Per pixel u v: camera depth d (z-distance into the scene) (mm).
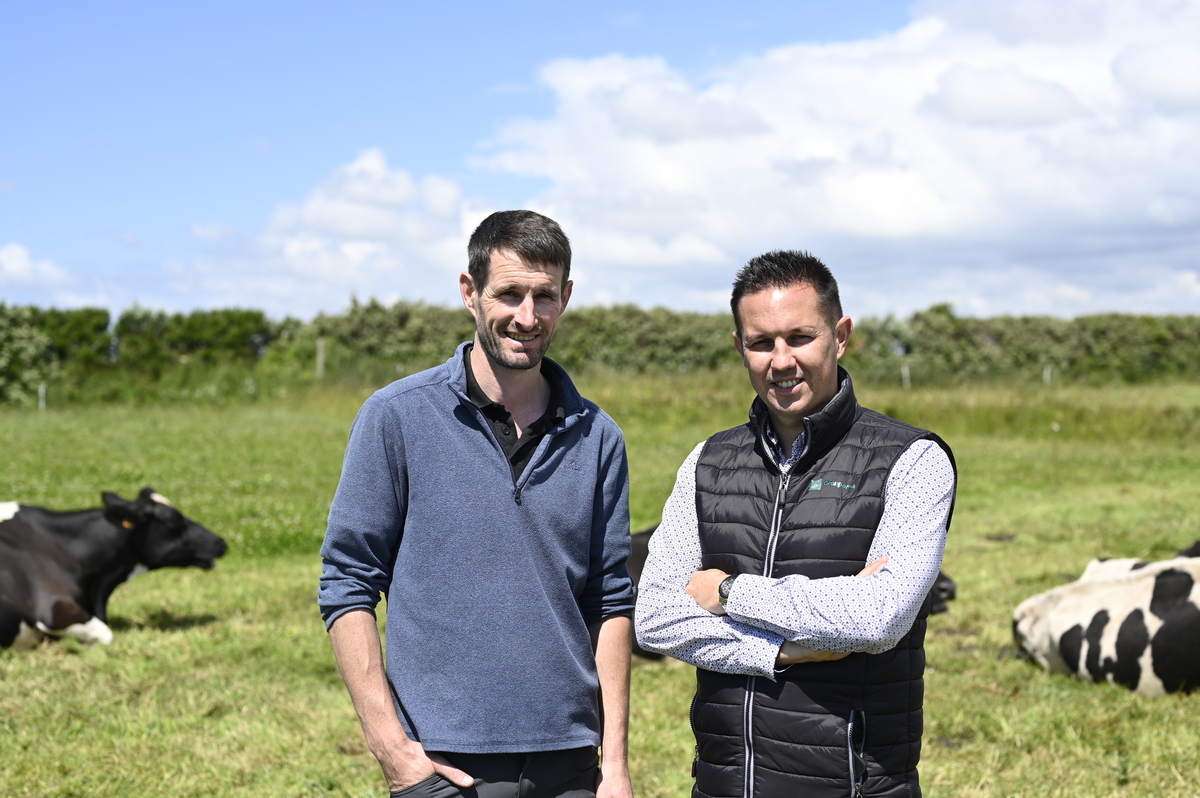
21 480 13578
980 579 8656
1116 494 13422
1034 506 12547
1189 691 5520
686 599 2688
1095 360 34625
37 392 24656
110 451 16844
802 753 2502
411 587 2600
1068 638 5926
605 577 2809
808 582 2484
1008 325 33625
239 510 11898
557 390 2764
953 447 18062
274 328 29984
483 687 2537
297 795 4457
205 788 4508
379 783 4555
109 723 5207
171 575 9164
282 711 5453
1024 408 20703
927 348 31891
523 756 2561
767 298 2604
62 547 6945
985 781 4473
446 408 2656
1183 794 4340
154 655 6477
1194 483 14336
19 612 6570
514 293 2592
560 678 2598
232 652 6543
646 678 6188
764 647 2518
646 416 21531
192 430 20281
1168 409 20406
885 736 2520
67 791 4430
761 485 2717
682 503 2846
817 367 2613
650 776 4617
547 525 2633
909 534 2521
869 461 2615
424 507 2604
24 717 5254
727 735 2600
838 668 2510
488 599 2566
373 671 2549
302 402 25188
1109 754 4828
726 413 21719
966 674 6062
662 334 31000
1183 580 5613
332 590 2590
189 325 28500
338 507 2613
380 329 30828
